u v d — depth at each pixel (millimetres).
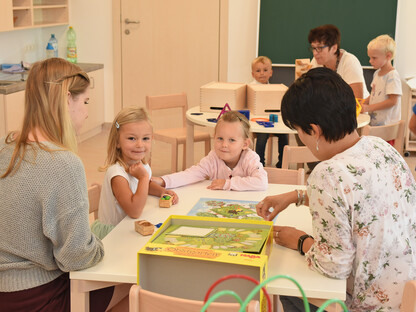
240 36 6086
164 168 5301
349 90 1553
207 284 1542
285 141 4867
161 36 6215
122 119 2232
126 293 1890
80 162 1617
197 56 6203
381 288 1592
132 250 1801
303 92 1554
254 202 2250
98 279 1655
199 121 3857
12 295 1658
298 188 2447
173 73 6289
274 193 2373
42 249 1633
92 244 1644
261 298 1465
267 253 1695
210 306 1399
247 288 1519
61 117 1649
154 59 6289
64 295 1729
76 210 1589
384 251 1559
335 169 1527
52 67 1667
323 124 1549
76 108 1726
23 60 5992
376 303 1599
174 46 6215
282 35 5984
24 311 1675
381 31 5777
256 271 1500
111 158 2277
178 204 2223
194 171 2514
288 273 1631
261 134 4520
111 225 2148
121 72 6387
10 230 1603
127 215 2094
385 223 1543
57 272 1705
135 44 6285
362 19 5785
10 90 4512
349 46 5879
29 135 1640
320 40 4250
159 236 1738
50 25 5961
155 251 1545
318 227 1578
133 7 6191
